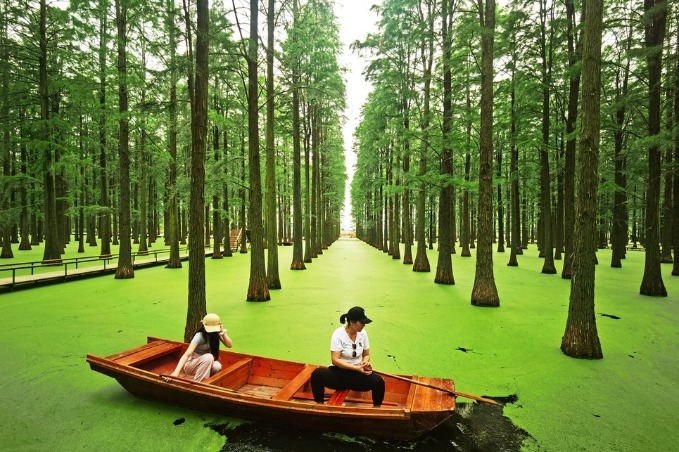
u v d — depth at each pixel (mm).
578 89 16234
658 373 5711
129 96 16078
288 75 15695
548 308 10188
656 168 11734
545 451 3758
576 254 6551
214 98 18109
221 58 10203
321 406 3871
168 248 33938
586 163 6465
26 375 5641
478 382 5406
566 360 6254
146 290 13023
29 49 16000
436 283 14781
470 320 8883
